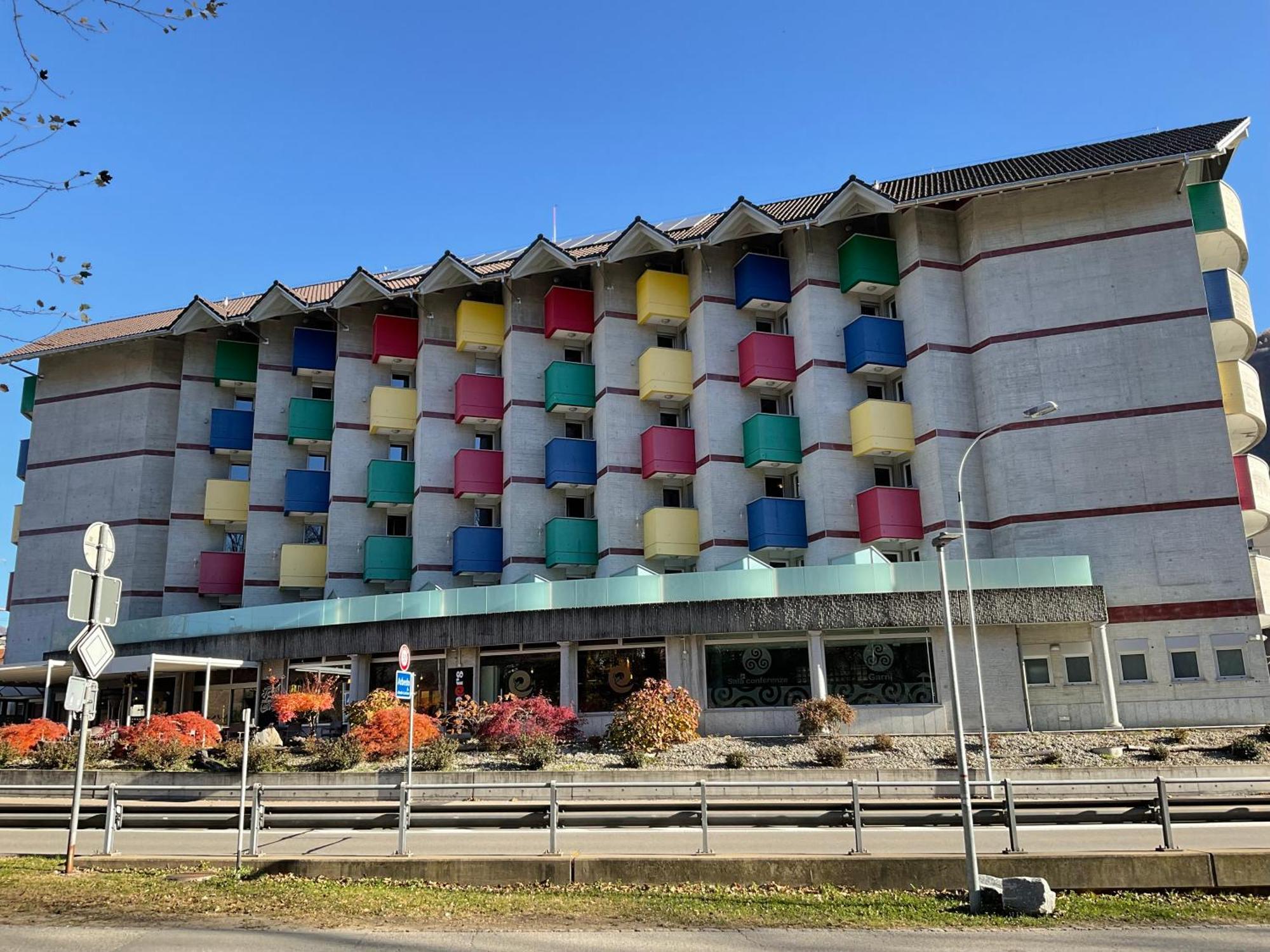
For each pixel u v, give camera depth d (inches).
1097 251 1286.9
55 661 1291.8
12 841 601.6
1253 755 941.2
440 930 377.1
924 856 470.3
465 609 1189.1
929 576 1103.6
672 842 576.7
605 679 1147.3
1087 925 390.6
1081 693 1138.7
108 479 1716.3
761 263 1459.2
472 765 958.4
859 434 1357.0
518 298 1581.0
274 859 485.7
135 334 1642.5
